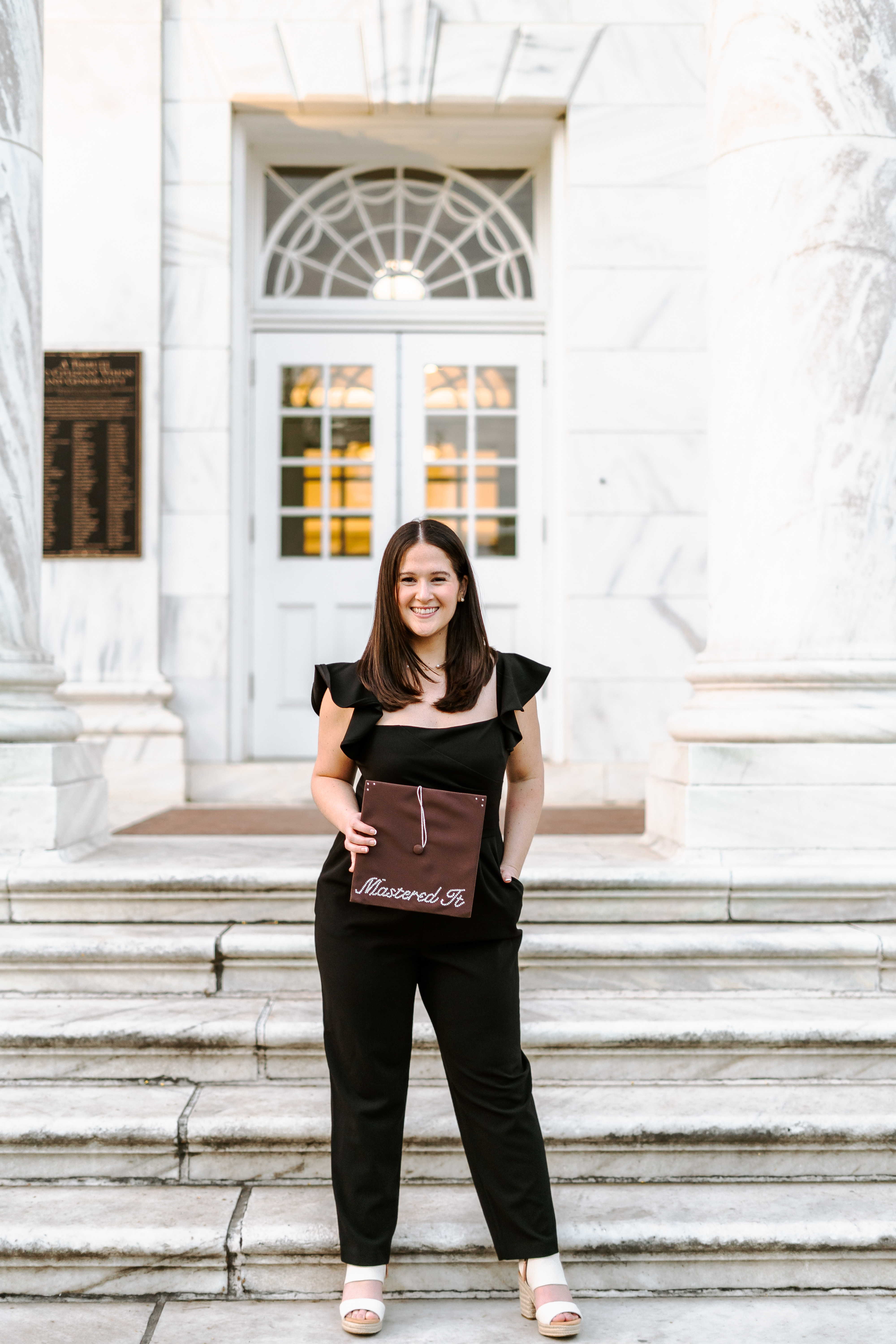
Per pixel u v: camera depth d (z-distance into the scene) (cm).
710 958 332
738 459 385
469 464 684
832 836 364
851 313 369
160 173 625
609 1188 275
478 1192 236
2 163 377
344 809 232
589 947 329
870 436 371
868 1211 263
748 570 383
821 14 373
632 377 639
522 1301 243
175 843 434
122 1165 276
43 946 324
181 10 627
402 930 226
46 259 622
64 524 619
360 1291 232
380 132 658
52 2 623
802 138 372
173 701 629
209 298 630
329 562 677
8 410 381
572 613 636
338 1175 237
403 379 683
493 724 233
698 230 639
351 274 692
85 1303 249
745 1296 255
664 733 636
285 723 673
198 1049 299
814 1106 286
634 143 637
